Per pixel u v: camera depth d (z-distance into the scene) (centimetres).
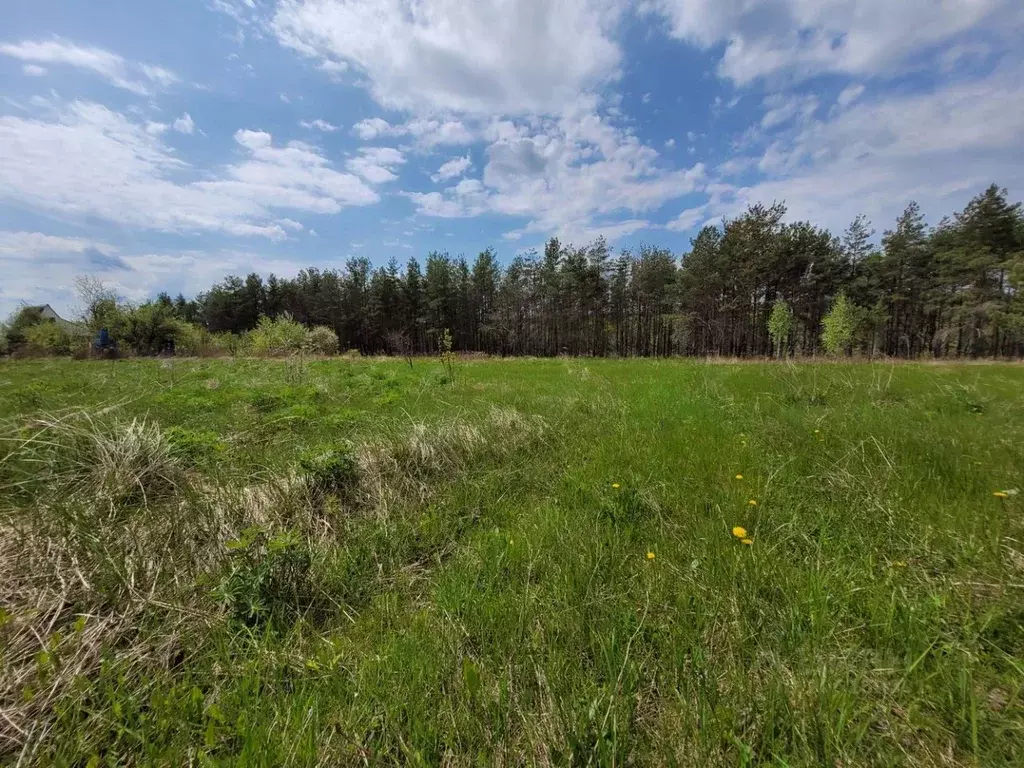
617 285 4362
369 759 123
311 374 1170
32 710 139
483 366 1764
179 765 124
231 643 175
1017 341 3241
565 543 245
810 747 122
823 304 3438
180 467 347
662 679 148
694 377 981
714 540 235
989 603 177
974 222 3033
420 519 295
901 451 359
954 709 131
